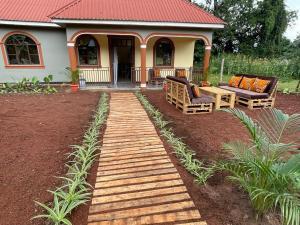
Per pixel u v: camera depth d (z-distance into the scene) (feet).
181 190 10.03
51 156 13.32
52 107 25.02
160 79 40.50
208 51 37.96
